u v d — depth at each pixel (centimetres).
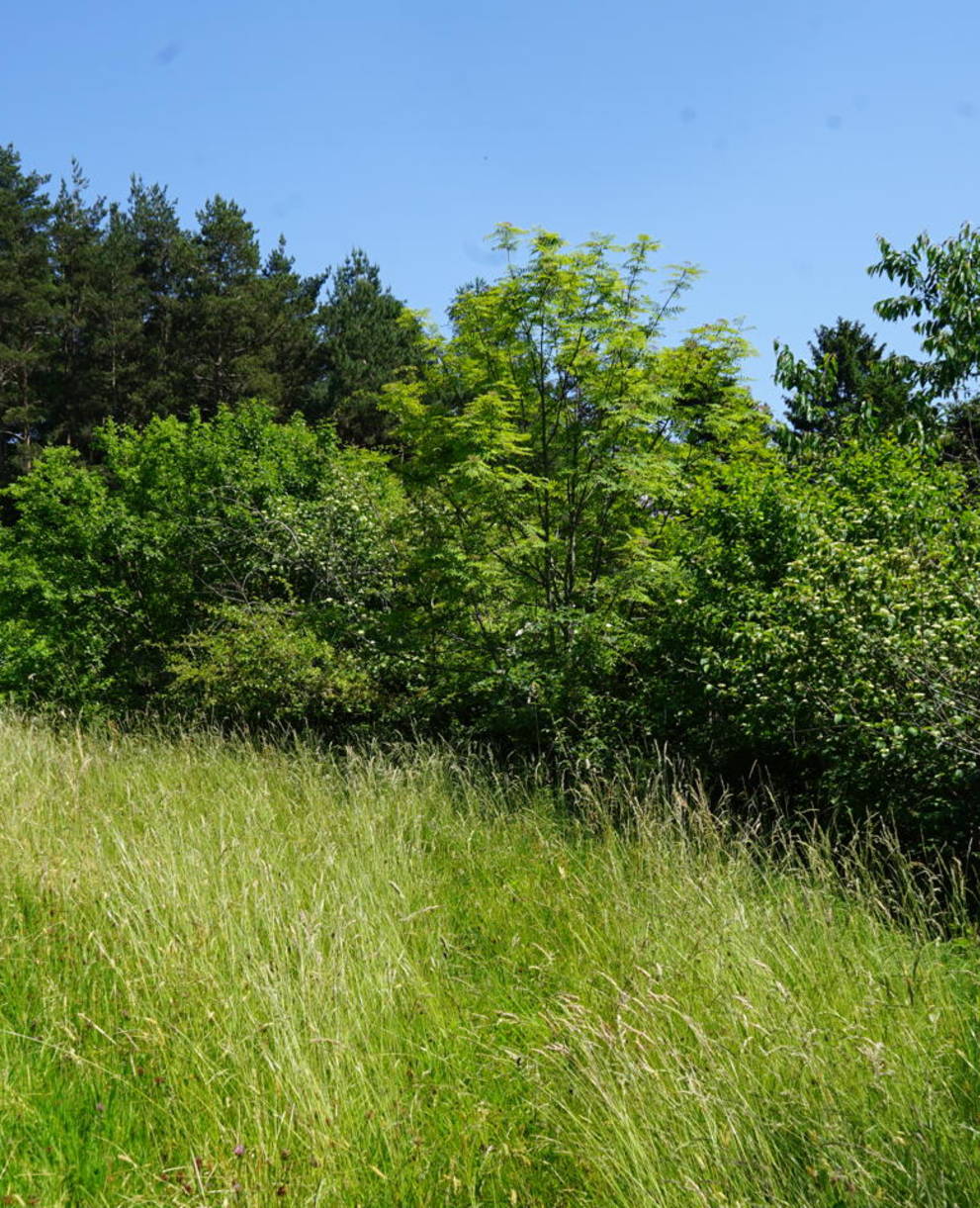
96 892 490
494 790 802
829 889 514
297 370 3575
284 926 447
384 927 468
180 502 1511
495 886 574
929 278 984
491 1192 297
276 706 1127
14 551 1579
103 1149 314
